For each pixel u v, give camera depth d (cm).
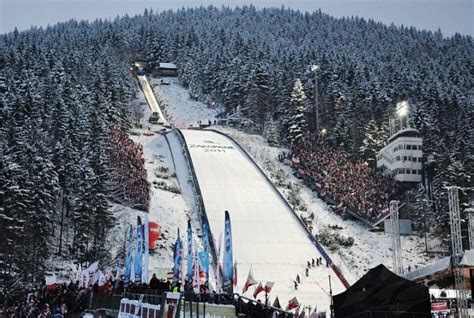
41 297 3778
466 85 17188
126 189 8206
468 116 12119
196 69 18362
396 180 10312
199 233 7638
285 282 6500
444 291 4022
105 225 6600
